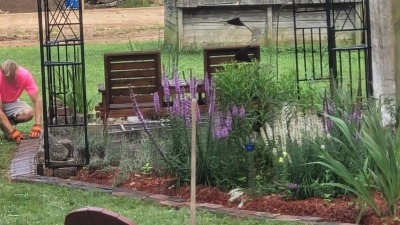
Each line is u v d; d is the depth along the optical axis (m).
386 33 9.81
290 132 7.77
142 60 9.76
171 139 8.28
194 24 23.08
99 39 27.53
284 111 7.87
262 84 8.09
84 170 8.77
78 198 7.76
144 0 39.81
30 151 10.10
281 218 6.93
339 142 7.25
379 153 6.68
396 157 7.06
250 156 7.70
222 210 7.18
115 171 8.66
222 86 8.08
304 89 9.44
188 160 8.05
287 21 22.86
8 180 8.67
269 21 22.91
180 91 8.24
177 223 6.83
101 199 7.70
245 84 8.03
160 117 9.34
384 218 6.73
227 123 7.85
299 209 7.14
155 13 35.25
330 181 7.38
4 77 11.20
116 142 9.21
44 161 8.91
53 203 7.62
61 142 8.93
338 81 9.12
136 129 9.54
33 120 12.76
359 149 7.36
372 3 9.84
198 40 23.12
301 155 7.56
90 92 15.47
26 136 11.32
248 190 7.64
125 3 39.53
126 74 9.75
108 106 9.74
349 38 20.77
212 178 7.96
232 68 8.43
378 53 9.83
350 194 7.36
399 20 9.85
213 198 7.66
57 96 11.02
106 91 9.73
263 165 7.89
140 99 9.81
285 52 21.50
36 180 8.46
